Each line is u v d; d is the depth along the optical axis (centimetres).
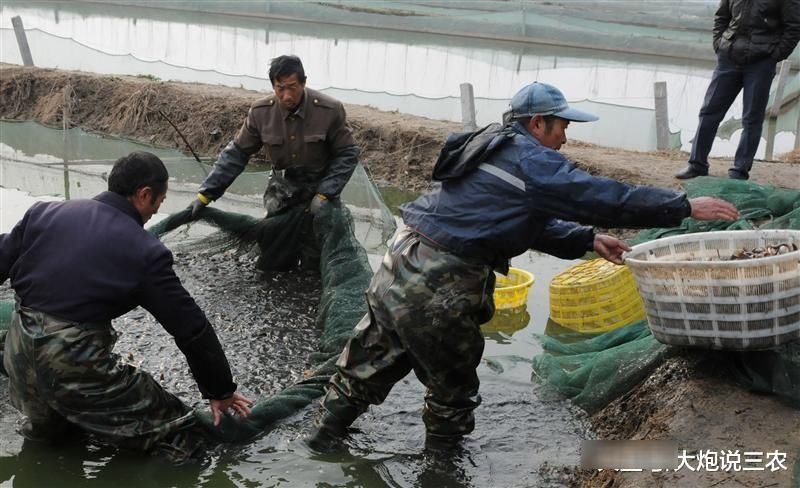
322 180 670
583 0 2566
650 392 457
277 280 693
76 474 413
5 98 1380
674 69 1900
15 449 432
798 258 387
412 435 458
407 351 401
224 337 582
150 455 422
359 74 1809
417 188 1008
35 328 392
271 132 662
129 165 404
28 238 402
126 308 404
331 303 583
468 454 440
